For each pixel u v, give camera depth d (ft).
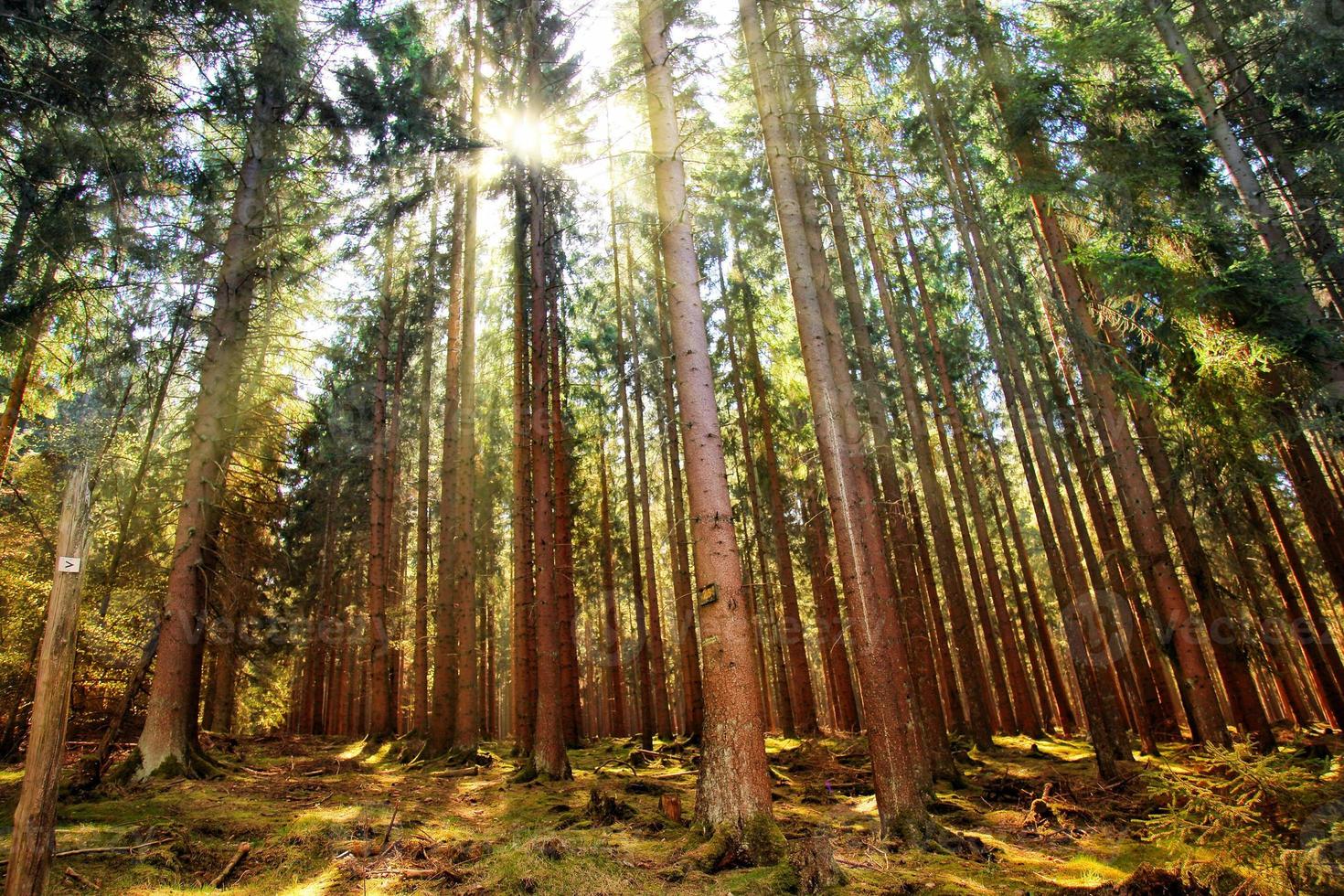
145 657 29.73
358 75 37.40
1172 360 34.50
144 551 41.32
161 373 35.78
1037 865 18.97
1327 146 33.17
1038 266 53.52
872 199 38.17
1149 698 51.72
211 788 27.66
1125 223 33.40
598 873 17.46
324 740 65.00
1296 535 58.18
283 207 39.96
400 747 47.88
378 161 39.68
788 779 35.70
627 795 29.68
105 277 30.12
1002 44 36.50
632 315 63.93
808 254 27.73
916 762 26.32
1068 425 51.70
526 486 45.80
